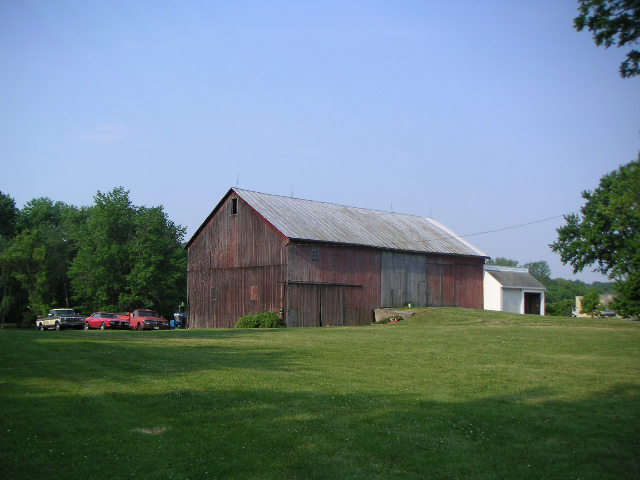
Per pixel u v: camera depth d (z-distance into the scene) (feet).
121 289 246.27
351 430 38.17
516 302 220.84
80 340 87.56
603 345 81.35
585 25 43.39
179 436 36.27
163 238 256.52
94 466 31.30
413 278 183.42
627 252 75.82
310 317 154.81
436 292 190.19
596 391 50.44
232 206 168.25
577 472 32.12
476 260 205.77
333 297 160.66
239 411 42.01
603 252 192.03
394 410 43.06
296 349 77.46
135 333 111.96
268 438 36.17
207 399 45.09
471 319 146.00
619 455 34.71
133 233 256.32
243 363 63.52
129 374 54.90
